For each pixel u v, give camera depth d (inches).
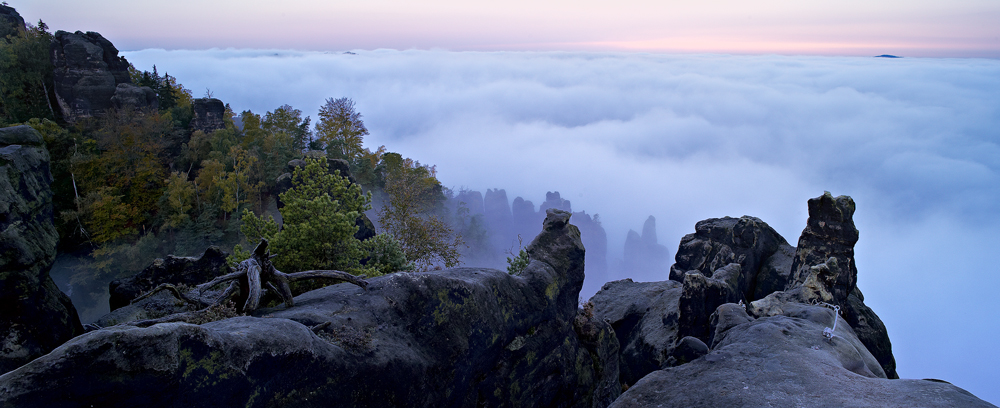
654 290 1357.0
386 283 454.3
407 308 437.4
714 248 1424.7
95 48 3353.8
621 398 396.2
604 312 1317.7
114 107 3230.8
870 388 360.2
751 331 488.1
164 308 643.5
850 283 942.4
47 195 580.7
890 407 327.9
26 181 533.3
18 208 509.4
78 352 236.4
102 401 240.7
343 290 473.1
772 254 1349.7
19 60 3134.8
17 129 567.2
